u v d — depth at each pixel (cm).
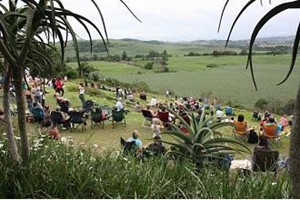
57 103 2248
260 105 3753
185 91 6788
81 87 2403
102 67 10112
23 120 365
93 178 358
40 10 324
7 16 337
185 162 443
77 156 417
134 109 2588
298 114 260
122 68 10250
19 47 387
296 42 250
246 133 1631
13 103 1073
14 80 355
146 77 9100
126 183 361
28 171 348
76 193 345
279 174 416
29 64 398
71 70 3534
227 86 7050
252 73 256
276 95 5303
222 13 259
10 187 336
